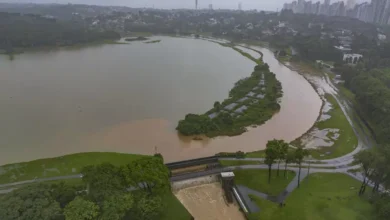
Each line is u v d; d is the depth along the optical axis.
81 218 54.84
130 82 185.62
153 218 70.56
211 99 159.25
